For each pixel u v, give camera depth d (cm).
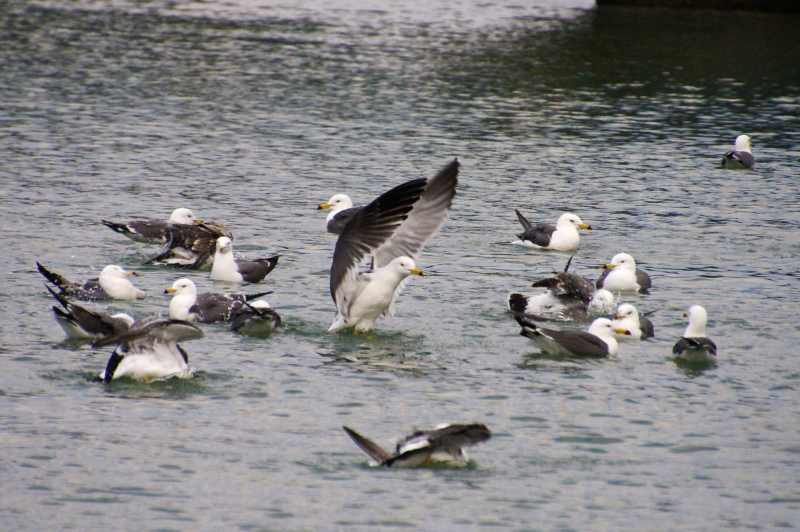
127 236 2631
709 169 3644
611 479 1511
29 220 2764
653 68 5328
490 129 4100
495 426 1667
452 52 5594
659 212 3103
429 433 1498
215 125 3997
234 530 1347
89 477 1466
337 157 3606
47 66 4919
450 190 2100
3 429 1592
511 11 7050
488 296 2333
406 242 2102
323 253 2616
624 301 2325
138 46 5484
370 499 1430
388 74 5025
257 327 2030
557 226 2739
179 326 1748
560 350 1970
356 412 1702
